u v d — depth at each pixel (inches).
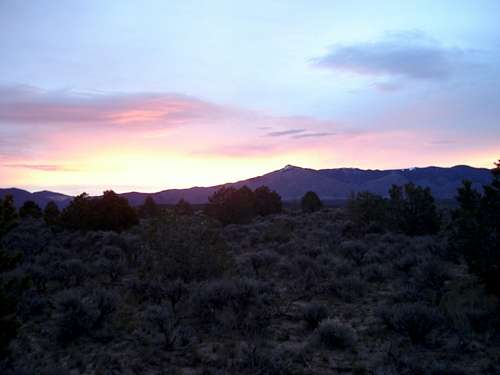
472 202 522.9
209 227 734.5
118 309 544.1
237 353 401.1
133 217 1503.4
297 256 826.8
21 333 459.5
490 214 488.7
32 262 881.5
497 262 477.7
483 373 351.3
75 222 1408.7
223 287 526.9
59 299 473.7
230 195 1828.2
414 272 701.3
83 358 392.5
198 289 550.0
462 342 407.2
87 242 1160.2
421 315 425.7
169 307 544.4
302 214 2218.3
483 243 489.4
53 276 723.4
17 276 610.2
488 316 455.2
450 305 514.6
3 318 315.0
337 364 382.3
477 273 495.2
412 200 1211.2
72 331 446.0
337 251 989.8
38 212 2374.5
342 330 425.4
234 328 476.1
